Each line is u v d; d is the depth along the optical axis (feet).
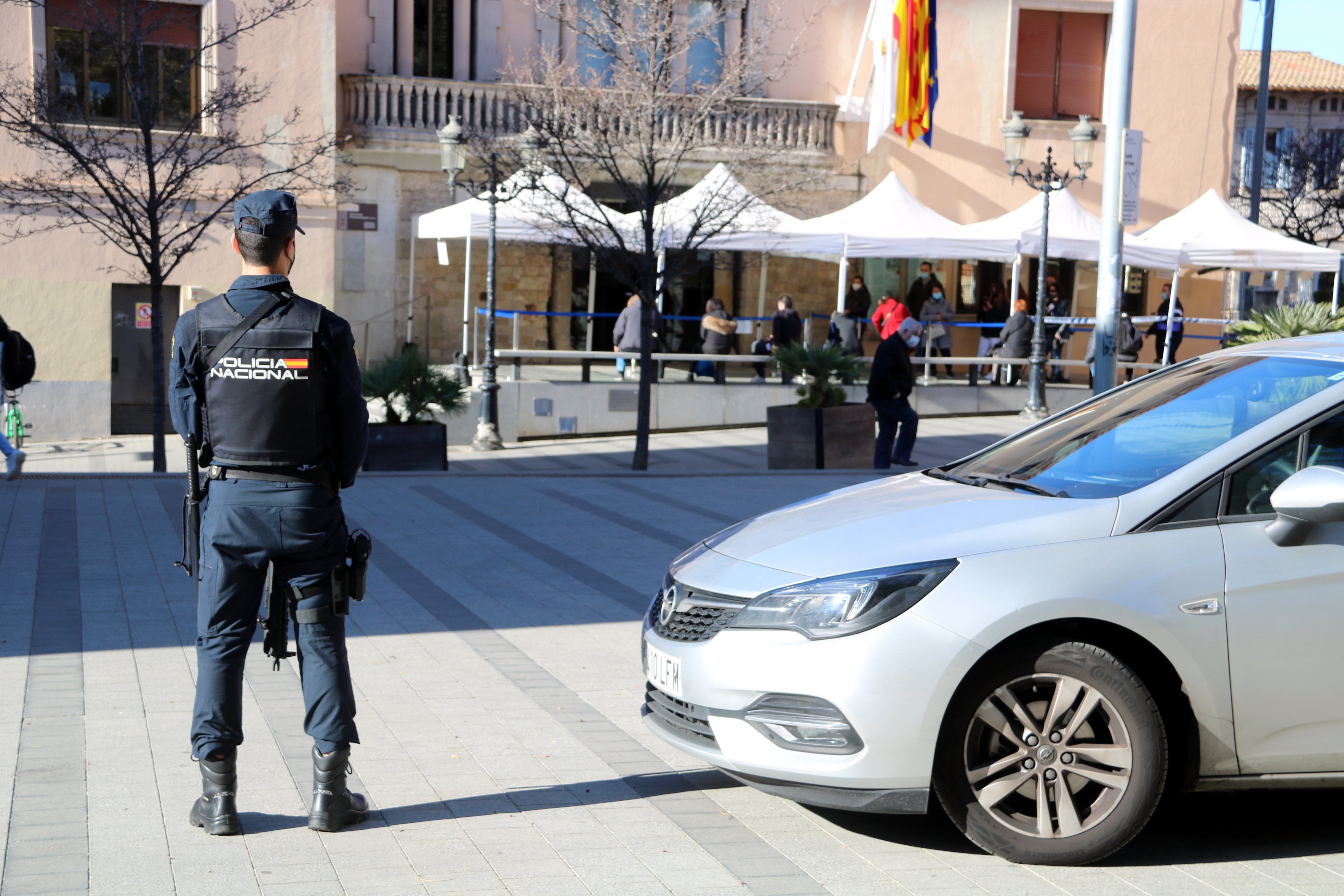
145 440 66.69
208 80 66.54
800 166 85.76
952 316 81.51
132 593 24.77
